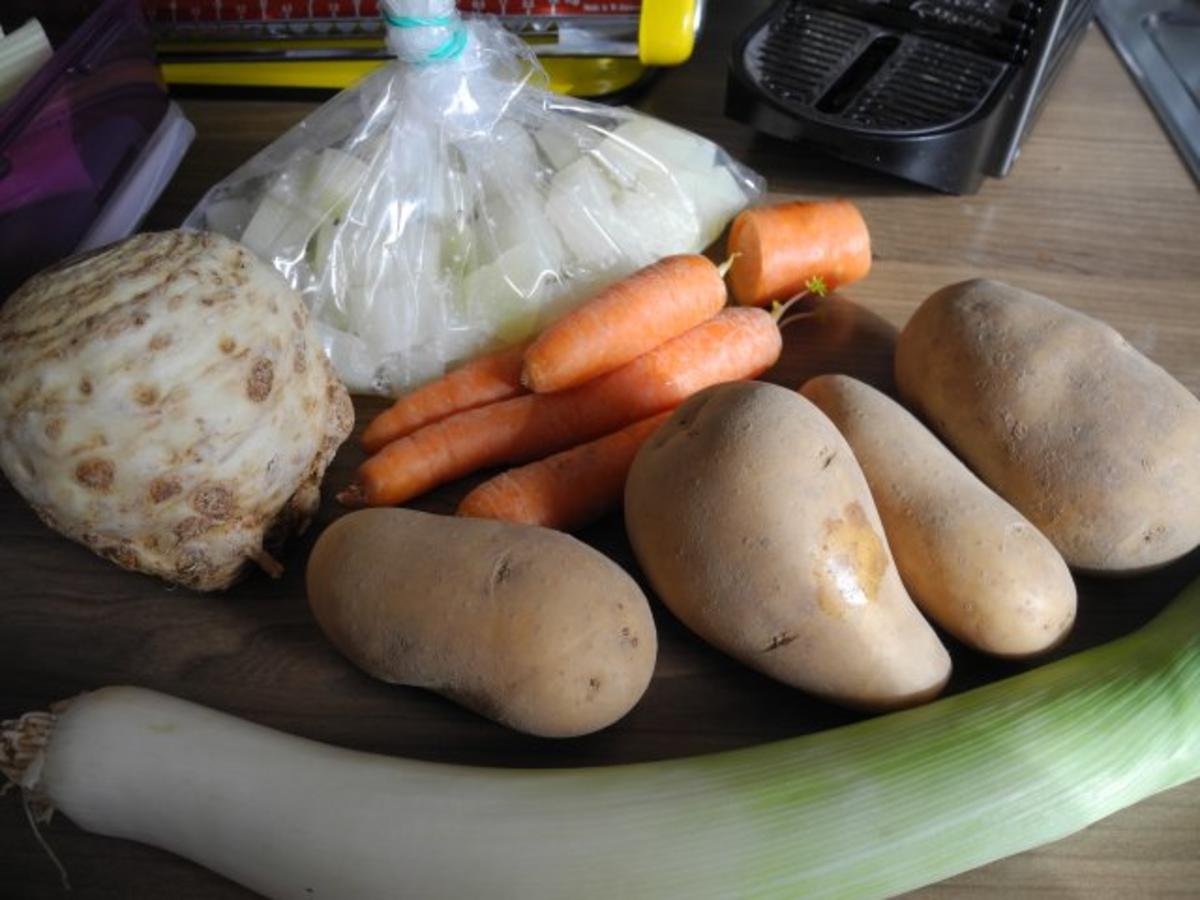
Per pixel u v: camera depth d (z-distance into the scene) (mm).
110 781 577
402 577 624
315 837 552
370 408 875
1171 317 931
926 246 1003
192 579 688
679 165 953
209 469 629
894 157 998
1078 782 570
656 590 677
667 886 536
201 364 607
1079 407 704
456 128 890
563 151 931
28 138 867
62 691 677
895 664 620
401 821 551
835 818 549
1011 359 730
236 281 636
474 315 868
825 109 1015
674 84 1202
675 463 640
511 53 931
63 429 588
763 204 1030
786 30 1097
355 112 935
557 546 631
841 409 728
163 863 602
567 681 593
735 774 568
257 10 1078
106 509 620
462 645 605
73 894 590
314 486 741
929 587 664
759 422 626
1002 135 1004
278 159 933
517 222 879
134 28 998
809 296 958
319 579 656
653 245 921
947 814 554
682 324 854
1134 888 593
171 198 1048
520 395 854
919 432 722
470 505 758
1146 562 707
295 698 676
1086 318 759
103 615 719
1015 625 640
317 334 819
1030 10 997
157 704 607
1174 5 1344
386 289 859
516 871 538
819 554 603
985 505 669
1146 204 1054
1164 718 588
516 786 567
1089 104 1184
